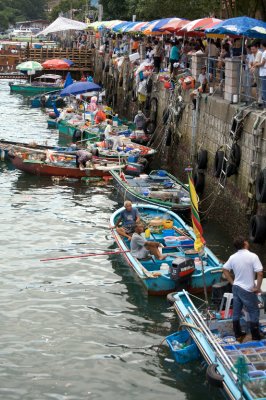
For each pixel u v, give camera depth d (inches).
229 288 592.4
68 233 869.8
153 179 1046.4
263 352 495.8
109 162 1175.0
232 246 813.9
